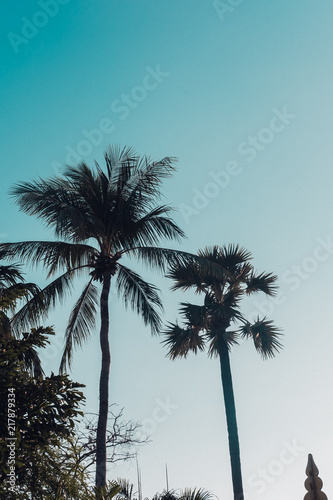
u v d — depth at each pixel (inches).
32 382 659.4
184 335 1289.4
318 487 501.4
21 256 963.3
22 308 955.3
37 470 686.5
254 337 1344.7
